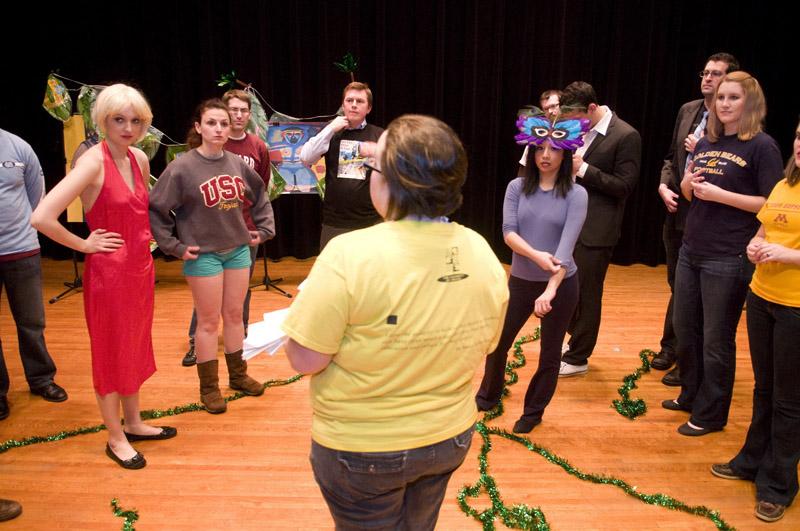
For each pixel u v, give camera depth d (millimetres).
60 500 2346
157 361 3703
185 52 5914
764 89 6137
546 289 2613
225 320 3180
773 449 2330
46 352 3221
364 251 1183
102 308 2412
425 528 1453
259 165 3869
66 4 5715
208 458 2660
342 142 3436
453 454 1315
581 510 2332
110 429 2582
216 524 2215
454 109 6105
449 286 1226
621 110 6078
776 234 2217
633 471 2611
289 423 2982
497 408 3133
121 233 2398
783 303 2168
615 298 5184
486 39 5859
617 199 3301
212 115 2795
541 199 2662
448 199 1217
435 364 1245
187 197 2807
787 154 6184
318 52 5891
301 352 1228
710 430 2926
